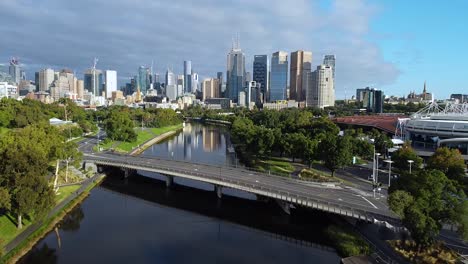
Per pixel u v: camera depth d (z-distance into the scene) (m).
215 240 106.00
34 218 99.00
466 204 77.50
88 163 172.75
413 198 86.50
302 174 163.62
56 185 138.25
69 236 105.06
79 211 127.00
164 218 123.38
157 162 176.62
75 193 138.88
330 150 157.75
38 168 102.25
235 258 94.44
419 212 79.25
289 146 188.50
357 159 197.12
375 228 102.81
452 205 81.12
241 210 131.75
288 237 108.81
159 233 110.19
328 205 109.12
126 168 171.75
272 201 137.75
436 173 91.25
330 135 185.00
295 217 124.06
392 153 188.88
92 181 157.12
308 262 92.25
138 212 128.62
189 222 120.44
